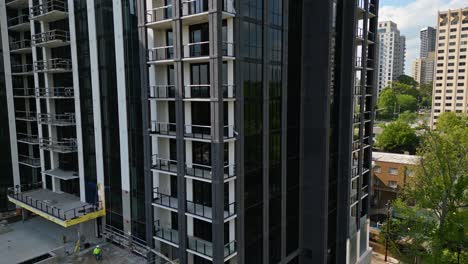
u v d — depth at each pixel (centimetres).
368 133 3712
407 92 14838
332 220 3127
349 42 3031
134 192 2905
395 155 6006
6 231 3606
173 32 2288
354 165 3525
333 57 2903
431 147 2906
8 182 4112
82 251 3028
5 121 4056
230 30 2214
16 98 4162
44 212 3216
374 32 3575
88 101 3197
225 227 2389
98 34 2978
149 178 2612
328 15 2717
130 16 2708
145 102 2545
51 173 3612
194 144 2502
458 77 11469
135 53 2720
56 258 2961
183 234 2430
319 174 2900
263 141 2517
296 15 2759
